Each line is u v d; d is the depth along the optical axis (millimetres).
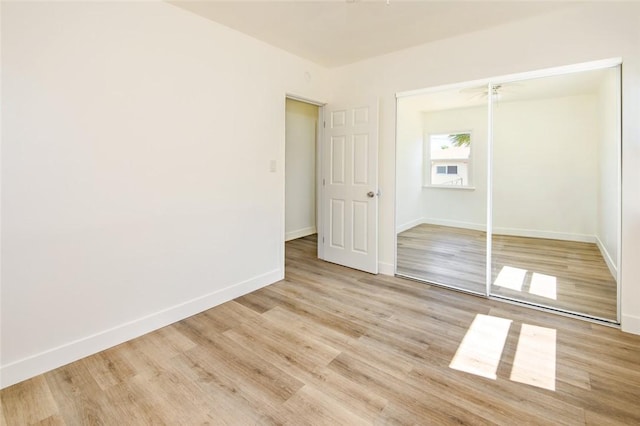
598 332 2303
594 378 1777
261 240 3191
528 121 4074
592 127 3646
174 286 2490
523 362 1941
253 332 2328
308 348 2109
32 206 1789
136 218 2236
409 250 4500
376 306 2777
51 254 1870
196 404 1598
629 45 2203
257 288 3174
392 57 3352
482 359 1976
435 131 4988
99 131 2021
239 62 2846
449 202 4945
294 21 2621
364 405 1578
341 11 2457
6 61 1668
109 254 2113
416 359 1978
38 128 1785
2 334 1722
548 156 3979
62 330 1932
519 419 1479
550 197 4008
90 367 1913
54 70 1822
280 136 3311
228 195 2842
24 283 1782
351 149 3734
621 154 2277
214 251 2764
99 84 2004
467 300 2908
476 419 1479
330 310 2701
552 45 2494
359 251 3756
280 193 3355
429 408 1554
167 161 2385
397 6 2381
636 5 2174
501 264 3838
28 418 1515
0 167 1678
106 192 2078
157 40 2271
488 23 2666
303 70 3527
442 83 3045
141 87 2203
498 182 4383
